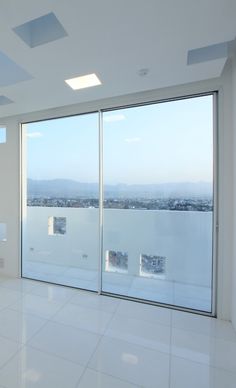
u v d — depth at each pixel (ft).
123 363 5.93
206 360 6.08
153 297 9.61
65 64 6.63
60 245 11.27
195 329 7.52
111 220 10.16
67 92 8.61
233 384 5.32
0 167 12.19
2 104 9.88
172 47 5.84
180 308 8.94
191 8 4.58
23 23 4.95
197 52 6.74
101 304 9.24
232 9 4.59
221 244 8.08
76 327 7.55
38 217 11.77
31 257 11.99
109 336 7.08
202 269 8.82
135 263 9.87
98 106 9.81
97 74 7.26
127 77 7.48
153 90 8.90
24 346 6.53
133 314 8.48
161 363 5.95
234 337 7.08
